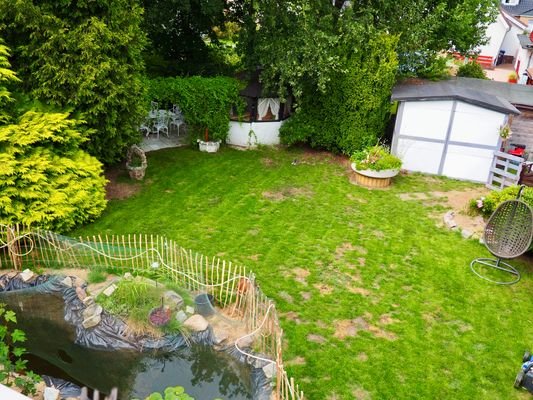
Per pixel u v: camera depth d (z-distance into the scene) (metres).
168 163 16.12
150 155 16.64
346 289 10.05
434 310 9.55
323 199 14.45
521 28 45.78
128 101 12.96
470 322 9.26
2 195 10.12
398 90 17.09
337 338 8.53
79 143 12.00
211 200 13.80
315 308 9.33
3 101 10.96
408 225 13.12
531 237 10.52
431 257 11.55
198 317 8.55
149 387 7.61
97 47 11.55
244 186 14.94
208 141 17.50
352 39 16.08
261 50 16.75
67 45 11.42
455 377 7.82
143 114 13.71
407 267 11.07
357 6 18.16
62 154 11.77
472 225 13.10
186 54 20.80
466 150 16.27
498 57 46.25
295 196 14.53
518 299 10.11
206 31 20.20
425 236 12.56
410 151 16.92
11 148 10.49
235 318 8.83
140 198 13.53
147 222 12.23
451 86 17.89
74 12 11.70
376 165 15.20
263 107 18.12
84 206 11.51
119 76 12.38
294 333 8.55
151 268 9.69
